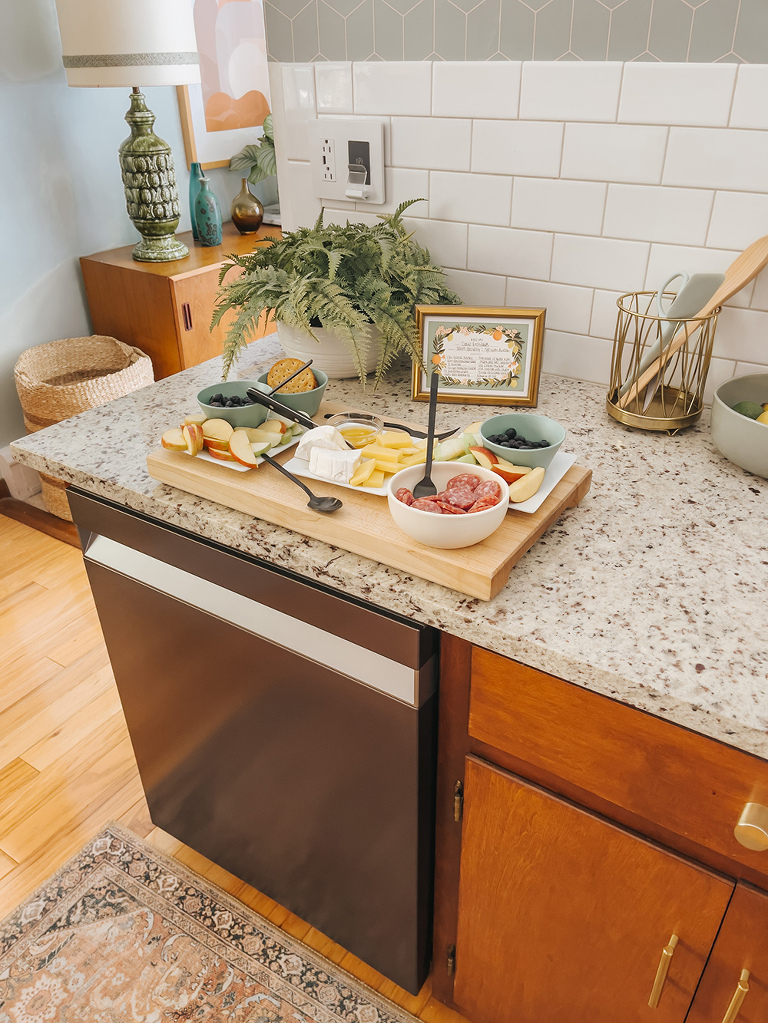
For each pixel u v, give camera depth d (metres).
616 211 1.33
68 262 3.07
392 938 1.32
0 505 3.02
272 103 1.63
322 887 1.38
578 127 1.30
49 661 2.22
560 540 1.02
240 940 1.52
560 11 1.23
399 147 1.50
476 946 1.21
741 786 0.80
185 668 1.31
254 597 1.12
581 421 1.34
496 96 1.35
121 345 2.95
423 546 0.94
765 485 1.14
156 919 1.56
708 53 1.15
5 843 1.71
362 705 1.07
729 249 1.26
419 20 1.37
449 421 1.33
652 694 0.79
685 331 1.21
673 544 1.01
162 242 3.02
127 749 1.95
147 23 2.52
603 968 1.05
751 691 0.78
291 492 1.07
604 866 0.97
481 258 1.51
